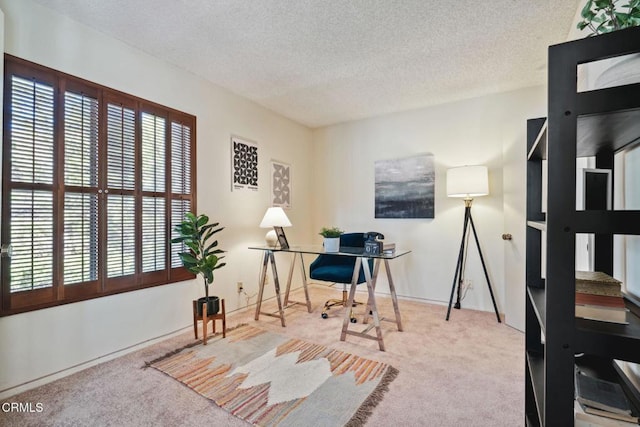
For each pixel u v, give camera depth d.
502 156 3.37
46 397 1.81
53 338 2.02
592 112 0.73
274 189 3.95
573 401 0.76
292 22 2.17
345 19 2.14
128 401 1.78
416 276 3.86
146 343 2.53
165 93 2.73
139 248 2.51
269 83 3.17
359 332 2.62
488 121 3.45
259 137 3.74
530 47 2.49
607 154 1.32
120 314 2.37
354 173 4.36
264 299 3.75
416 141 3.89
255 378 2.02
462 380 1.99
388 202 4.07
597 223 0.73
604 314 0.86
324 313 3.25
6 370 1.82
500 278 3.36
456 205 3.63
